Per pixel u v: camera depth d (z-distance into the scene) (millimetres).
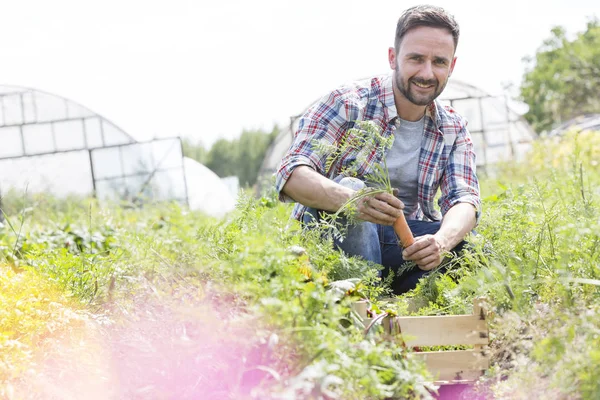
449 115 3719
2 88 19500
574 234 2545
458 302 2527
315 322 1896
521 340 2082
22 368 2010
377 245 3219
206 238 2963
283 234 2695
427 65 3402
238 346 1898
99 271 3096
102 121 19609
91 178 19469
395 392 1938
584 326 1889
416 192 3717
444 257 3188
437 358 2207
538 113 25344
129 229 5867
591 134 10180
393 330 2182
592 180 5098
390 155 3633
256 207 3332
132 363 2109
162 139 19547
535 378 1856
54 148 19594
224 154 43281
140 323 2207
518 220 3123
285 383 1686
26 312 2301
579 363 1766
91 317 2465
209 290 2090
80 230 6324
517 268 2537
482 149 18828
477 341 2199
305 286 1956
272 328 1859
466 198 3494
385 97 3604
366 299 2352
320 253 2775
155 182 19469
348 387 1749
